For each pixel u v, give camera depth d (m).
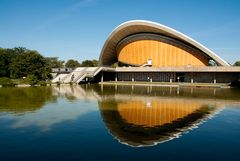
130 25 59.25
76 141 9.98
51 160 7.99
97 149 9.05
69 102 21.45
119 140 10.18
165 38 61.53
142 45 65.38
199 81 55.53
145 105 19.84
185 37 56.41
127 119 14.30
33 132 11.24
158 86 46.88
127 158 8.19
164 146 9.49
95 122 13.43
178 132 11.52
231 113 16.44
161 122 13.62
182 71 52.22
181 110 17.52
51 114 15.59
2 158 8.13
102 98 24.72
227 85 45.69
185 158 8.25
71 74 55.44
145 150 8.99
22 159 8.05
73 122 13.37
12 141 9.90
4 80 43.16
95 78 59.75
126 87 42.94
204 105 20.06
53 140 10.06
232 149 9.18
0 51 57.88
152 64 64.44
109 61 81.62
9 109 17.31
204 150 9.05
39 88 38.41
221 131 11.75
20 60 52.66
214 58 55.69
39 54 54.78
